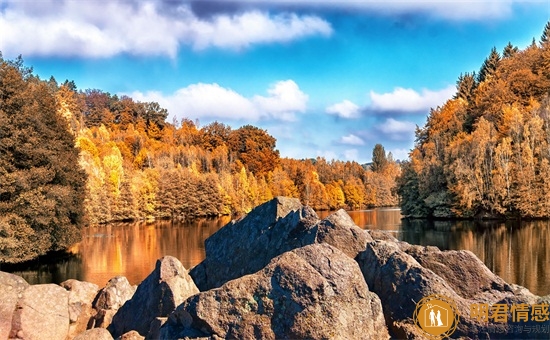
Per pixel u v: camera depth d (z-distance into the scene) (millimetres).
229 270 12781
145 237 48062
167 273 10492
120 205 79062
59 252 35688
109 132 138750
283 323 7211
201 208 93312
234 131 145750
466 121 85250
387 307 8828
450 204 62438
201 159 128500
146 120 164125
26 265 30453
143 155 116750
